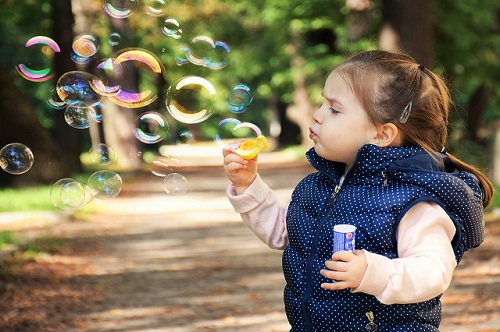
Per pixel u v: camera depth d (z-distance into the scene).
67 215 16.61
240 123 4.73
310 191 3.43
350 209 3.20
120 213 19.28
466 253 10.85
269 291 9.78
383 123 3.24
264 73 45.91
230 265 11.82
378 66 3.29
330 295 3.20
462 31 25.81
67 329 7.79
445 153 3.51
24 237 13.21
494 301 8.25
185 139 7.27
